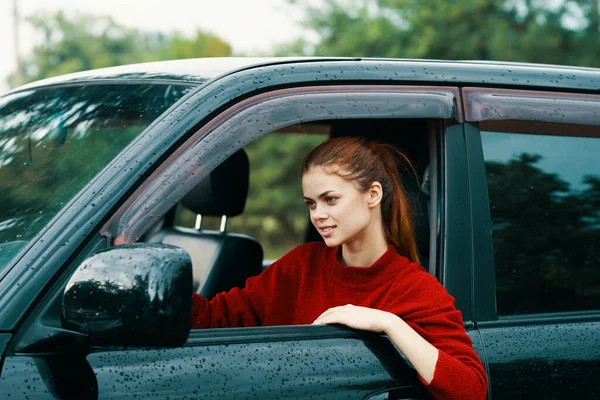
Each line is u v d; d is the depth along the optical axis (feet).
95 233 5.73
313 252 7.50
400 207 7.08
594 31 54.44
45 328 5.45
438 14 55.42
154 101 6.81
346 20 59.31
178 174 6.00
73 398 5.36
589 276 7.48
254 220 58.90
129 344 5.17
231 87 6.43
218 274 10.69
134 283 5.07
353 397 6.16
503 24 54.08
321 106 6.61
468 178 7.17
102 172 6.00
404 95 6.99
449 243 7.02
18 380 5.31
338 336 6.37
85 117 7.08
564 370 7.03
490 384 6.75
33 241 5.75
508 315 7.12
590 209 7.65
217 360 5.87
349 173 6.68
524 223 7.34
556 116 7.59
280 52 60.75
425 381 6.24
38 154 6.92
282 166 58.70
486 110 7.32
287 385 5.97
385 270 6.93
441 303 6.58
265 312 7.58
